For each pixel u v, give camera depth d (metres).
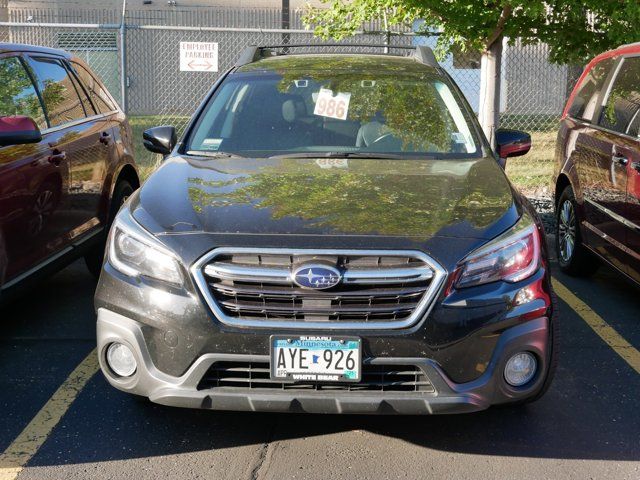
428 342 3.13
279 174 3.93
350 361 3.12
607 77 6.03
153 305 3.22
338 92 4.79
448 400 3.17
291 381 3.15
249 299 3.18
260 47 5.65
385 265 3.18
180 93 20.22
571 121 6.46
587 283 6.20
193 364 3.18
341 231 3.25
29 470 3.31
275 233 3.25
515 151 4.75
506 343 3.24
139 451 3.47
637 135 5.09
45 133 4.91
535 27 9.02
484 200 3.63
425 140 4.48
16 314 5.23
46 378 4.24
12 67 4.89
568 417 3.85
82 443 3.54
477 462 3.40
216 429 3.67
